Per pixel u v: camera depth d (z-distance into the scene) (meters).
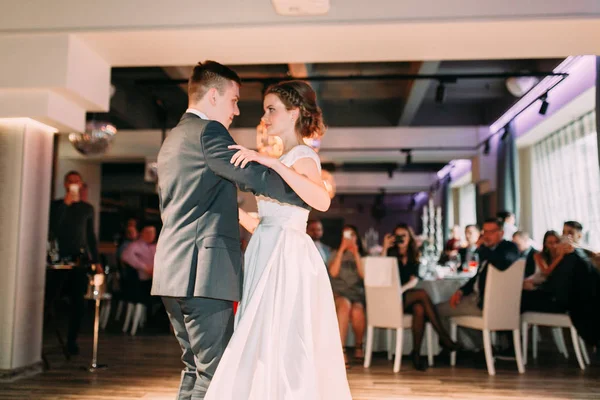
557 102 7.45
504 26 3.52
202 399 1.82
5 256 3.79
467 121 10.11
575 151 7.79
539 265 5.37
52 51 3.65
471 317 4.33
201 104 2.00
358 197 19.83
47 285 4.22
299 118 2.02
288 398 1.70
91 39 3.75
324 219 19.89
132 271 6.27
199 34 3.65
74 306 4.71
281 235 1.90
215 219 1.84
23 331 3.85
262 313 1.80
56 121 3.85
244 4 3.58
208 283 1.77
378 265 4.26
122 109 8.69
